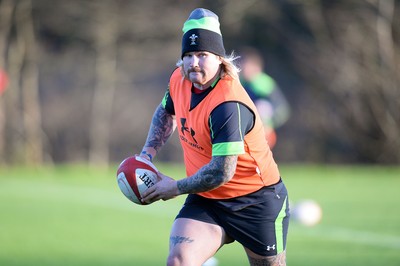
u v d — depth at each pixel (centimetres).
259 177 1606
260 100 4741
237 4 7250
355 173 5938
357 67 6888
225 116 1513
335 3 7050
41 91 7094
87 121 7138
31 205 4200
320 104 7062
